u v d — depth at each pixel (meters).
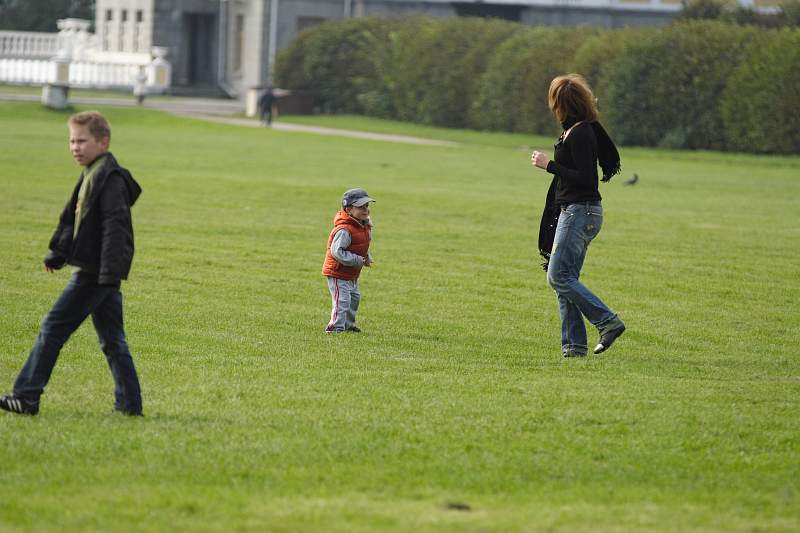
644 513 19.78
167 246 54.44
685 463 22.88
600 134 34.00
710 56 149.00
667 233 64.88
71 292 24.56
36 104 170.25
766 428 25.61
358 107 199.62
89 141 24.19
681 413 26.61
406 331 38.25
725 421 25.97
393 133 166.12
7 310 38.28
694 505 20.38
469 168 108.94
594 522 19.14
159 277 46.53
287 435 23.98
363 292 45.03
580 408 26.86
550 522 19.03
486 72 176.88
